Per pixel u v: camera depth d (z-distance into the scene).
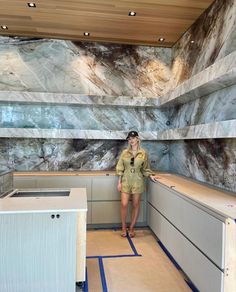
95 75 4.51
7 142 4.36
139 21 3.65
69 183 4.00
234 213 1.89
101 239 3.70
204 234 2.15
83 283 2.46
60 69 4.43
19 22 3.75
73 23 3.75
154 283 2.56
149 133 4.34
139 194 3.78
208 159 3.32
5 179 2.79
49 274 2.11
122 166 3.82
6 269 2.06
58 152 4.47
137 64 4.62
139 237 3.79
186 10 3.34
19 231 2.06
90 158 4.54
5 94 4.00
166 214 3.16
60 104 4.38
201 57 3.45
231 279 1.84
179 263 2.71
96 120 4.57
